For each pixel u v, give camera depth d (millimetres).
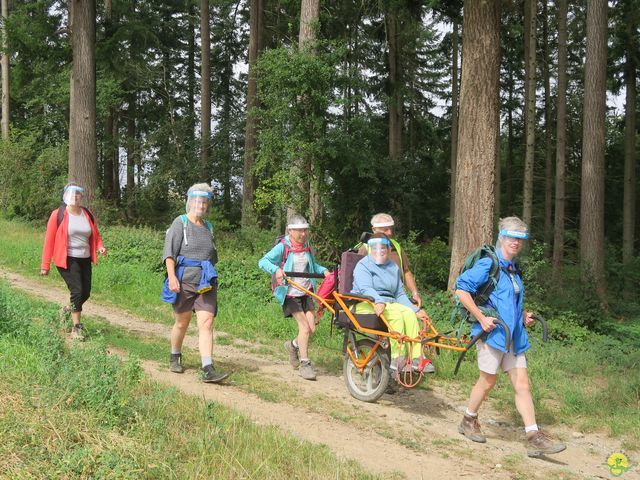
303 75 15164
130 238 17000
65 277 7695
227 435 4418
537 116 34125
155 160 30469
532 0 19312
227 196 30062
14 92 24016
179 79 38281
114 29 22453
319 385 6773
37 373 4723
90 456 3504
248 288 12320
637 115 31000
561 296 13773
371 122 17188
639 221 32625
